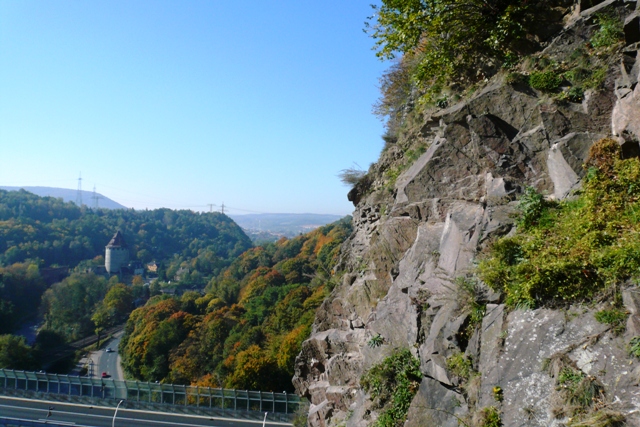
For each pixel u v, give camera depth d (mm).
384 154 13305
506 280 4824
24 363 47219
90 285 80375
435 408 4984
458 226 6438
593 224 4648
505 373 4094
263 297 57375
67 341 61844
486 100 7754
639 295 3658
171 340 49094
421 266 7289
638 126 5023
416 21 9023
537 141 6914
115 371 50062
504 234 5641
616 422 3027
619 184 4891
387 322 7535
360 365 8875
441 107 9656
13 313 66438
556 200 5730
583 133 6137
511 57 8352
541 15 8344
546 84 7254
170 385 27281
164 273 123625
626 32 6387
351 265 12594
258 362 34906
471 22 8852
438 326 5398
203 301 66938
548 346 3945
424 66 9703
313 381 10898
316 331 11945
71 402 27594
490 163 7383
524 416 3646
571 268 4238
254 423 23703
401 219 8633
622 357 3416
